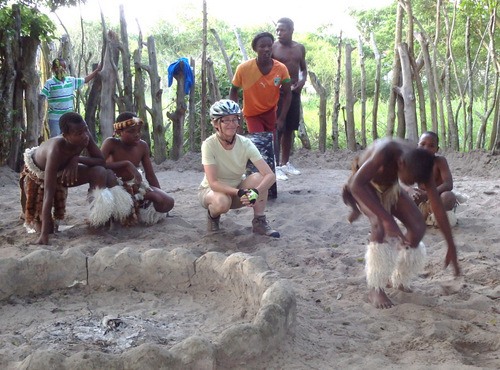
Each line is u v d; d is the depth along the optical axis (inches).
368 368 111.3
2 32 351.3
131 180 223.5
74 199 279.1
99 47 928.3
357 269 175.9
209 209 207.5
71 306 145.2
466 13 417.7
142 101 401.7
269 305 117.8
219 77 458.6
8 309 143.1
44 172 202.8
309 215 240.8
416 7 633.0
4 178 343.0
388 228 135.1
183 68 405.4
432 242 204.4
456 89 579.8
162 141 408.5
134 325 132.2
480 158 375.2
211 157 199.6
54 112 364.2
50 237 206.8
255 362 111.0
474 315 139.6
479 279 165.5
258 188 200.2
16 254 185.8
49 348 119.4
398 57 395.5
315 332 128.6
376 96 421.4
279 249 193.0
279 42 344.2
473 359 119.3
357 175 136.8
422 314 138.8
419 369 111.0
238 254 148.6
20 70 363.9
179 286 155.1
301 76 349.1
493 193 287.9
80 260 155.6
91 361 98.0
